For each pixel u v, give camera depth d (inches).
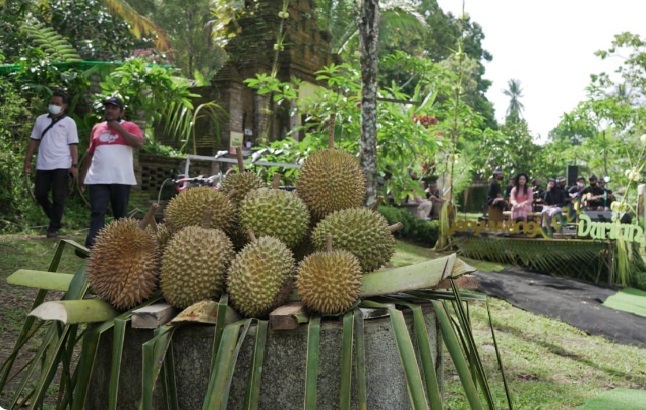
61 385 90.6
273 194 86.1
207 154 497.0
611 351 217.8
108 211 370.9
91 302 76.8
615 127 645.3
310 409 67.6
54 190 295.1
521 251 404.8
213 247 77.5
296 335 74.2
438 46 1326.3
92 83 419.8
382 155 362.9
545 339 223.9
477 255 422.0
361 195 93.8
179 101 428.1
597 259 387.5
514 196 464.1
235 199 94.3
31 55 397.4
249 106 515.8
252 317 77.3
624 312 285.9
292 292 79.4
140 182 405.4
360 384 70.9
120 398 78.3
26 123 370.6
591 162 700.7
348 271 75.9
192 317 71.2
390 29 621.0
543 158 900.6
